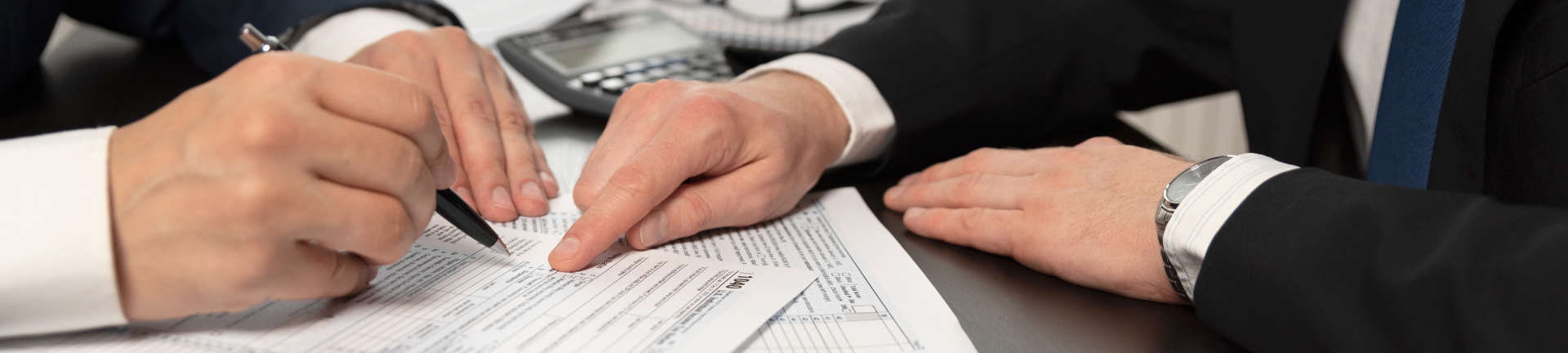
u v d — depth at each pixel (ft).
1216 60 2.76
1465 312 1.09
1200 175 1.51
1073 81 2.70
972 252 1.82
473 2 4.16
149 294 1.20
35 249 1.14
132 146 1.17
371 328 1.27
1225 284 1.34
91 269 1.16
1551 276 1.05
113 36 3.92
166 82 3.18
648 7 3.75
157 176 1.14
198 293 1.20
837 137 2.22
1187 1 2.69
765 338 1.31
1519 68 1.73
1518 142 1.75
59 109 2.81
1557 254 1.06
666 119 1.80
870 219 1.94
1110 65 2.72
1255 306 1.30
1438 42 2.02
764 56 3.15
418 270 1.53
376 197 1.24
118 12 3.63
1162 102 2.97
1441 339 1.12
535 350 1.22
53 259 1.14
